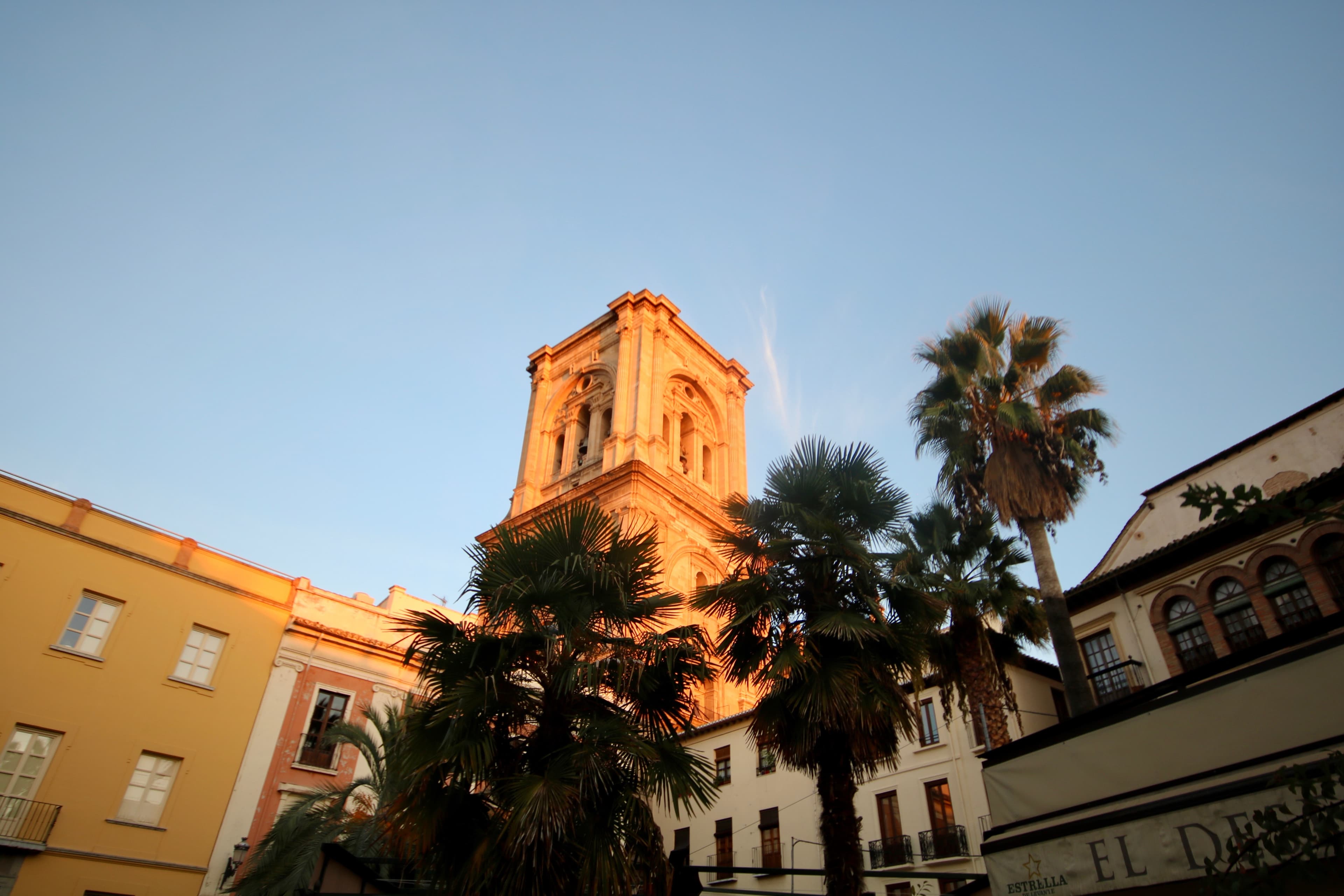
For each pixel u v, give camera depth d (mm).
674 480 46812
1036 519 21000
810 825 28984
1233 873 6652
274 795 28594
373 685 32750
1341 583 19000
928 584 21578
